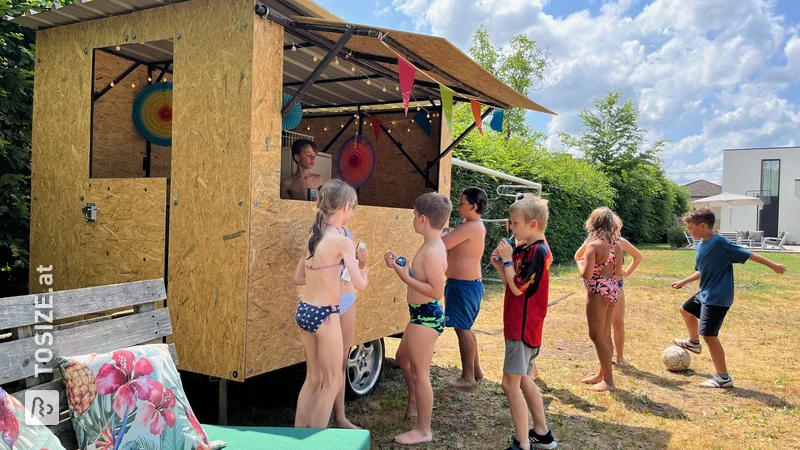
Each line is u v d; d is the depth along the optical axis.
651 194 29.81
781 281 13.11
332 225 3.09
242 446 2.47
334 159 6.68
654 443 3.76
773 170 35.34
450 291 4.64
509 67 28.91
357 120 6.62
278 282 3.39
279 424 3.88
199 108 3.34
